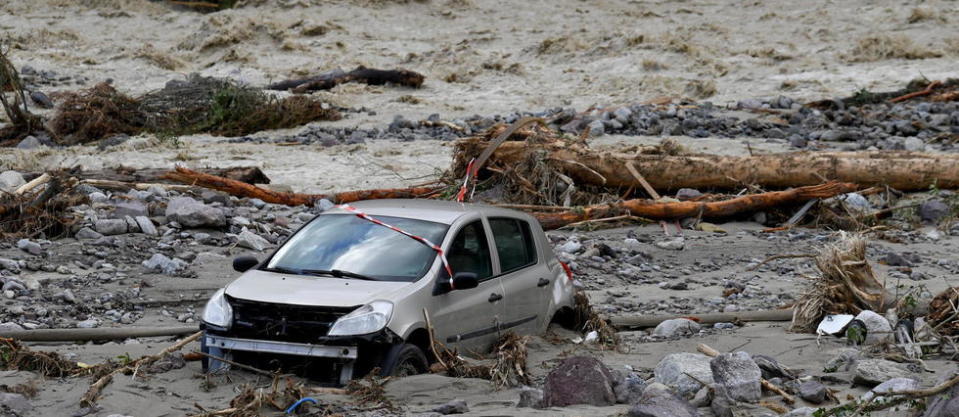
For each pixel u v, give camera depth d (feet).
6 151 310.24
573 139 248.93
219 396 97.30
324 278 106.93
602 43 562.25
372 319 98.68
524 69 524.11
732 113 397.19
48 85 474.49
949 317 117.39
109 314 139.03
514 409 90.38
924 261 188.75
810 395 92.94
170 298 147.54
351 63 558.97
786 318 138.41
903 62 510.17
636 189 242.58
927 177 241.55
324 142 334.44
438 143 338.95
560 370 93.66
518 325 117.70
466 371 102.12
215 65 568.82
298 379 101.91
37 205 180.86
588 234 211.20
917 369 102.99
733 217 227.40
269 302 100.73
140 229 182.29
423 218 114.32
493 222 119.24
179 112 369.30
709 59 524.93
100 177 225.15
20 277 152.66
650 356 118.11
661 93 461.78
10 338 113.39
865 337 117.39
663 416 82.53
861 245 131.95
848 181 242.78
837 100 410.31
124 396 95.35
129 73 526.57
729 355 95.20
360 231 113.70
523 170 234.17
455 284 106.11
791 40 577.02
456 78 507.71
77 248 169.07
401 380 98.17
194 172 224.33
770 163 240.53
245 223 193.57
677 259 191.01
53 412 91.76
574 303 128.67
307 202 223.71
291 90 465.88
